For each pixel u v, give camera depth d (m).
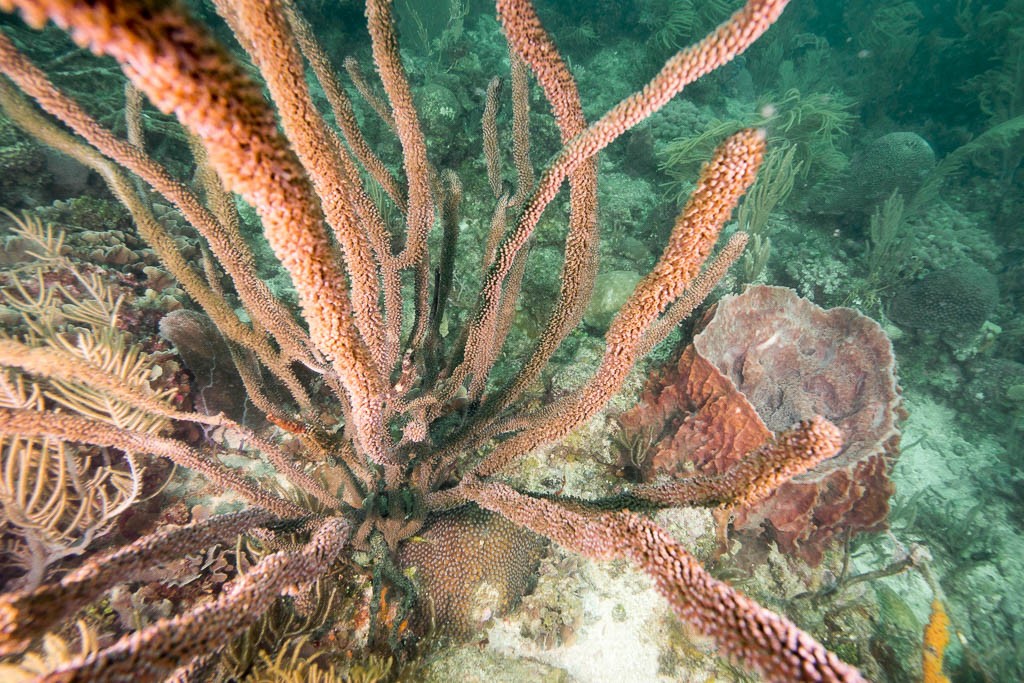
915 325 5.78
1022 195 7.65
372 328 1.37
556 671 2.43
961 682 2.91
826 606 2.86
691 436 3.06
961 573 3.67
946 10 12.20
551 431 1.79
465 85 6.88
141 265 3.88
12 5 0.36
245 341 2.32
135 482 2.26
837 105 6.96
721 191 1.00
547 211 5.70
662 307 1.29
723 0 9.17
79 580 0.97
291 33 0.86
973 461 4.91
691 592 0.90
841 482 2.79
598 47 10.87
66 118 1.58
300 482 2.21
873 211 6.73
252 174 0.63
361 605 2.36
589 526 1.20
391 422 3.22
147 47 0.44
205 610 0.89
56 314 2.93
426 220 2.15
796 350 3.91
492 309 2.09
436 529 2.53
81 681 0.70
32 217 3.86
